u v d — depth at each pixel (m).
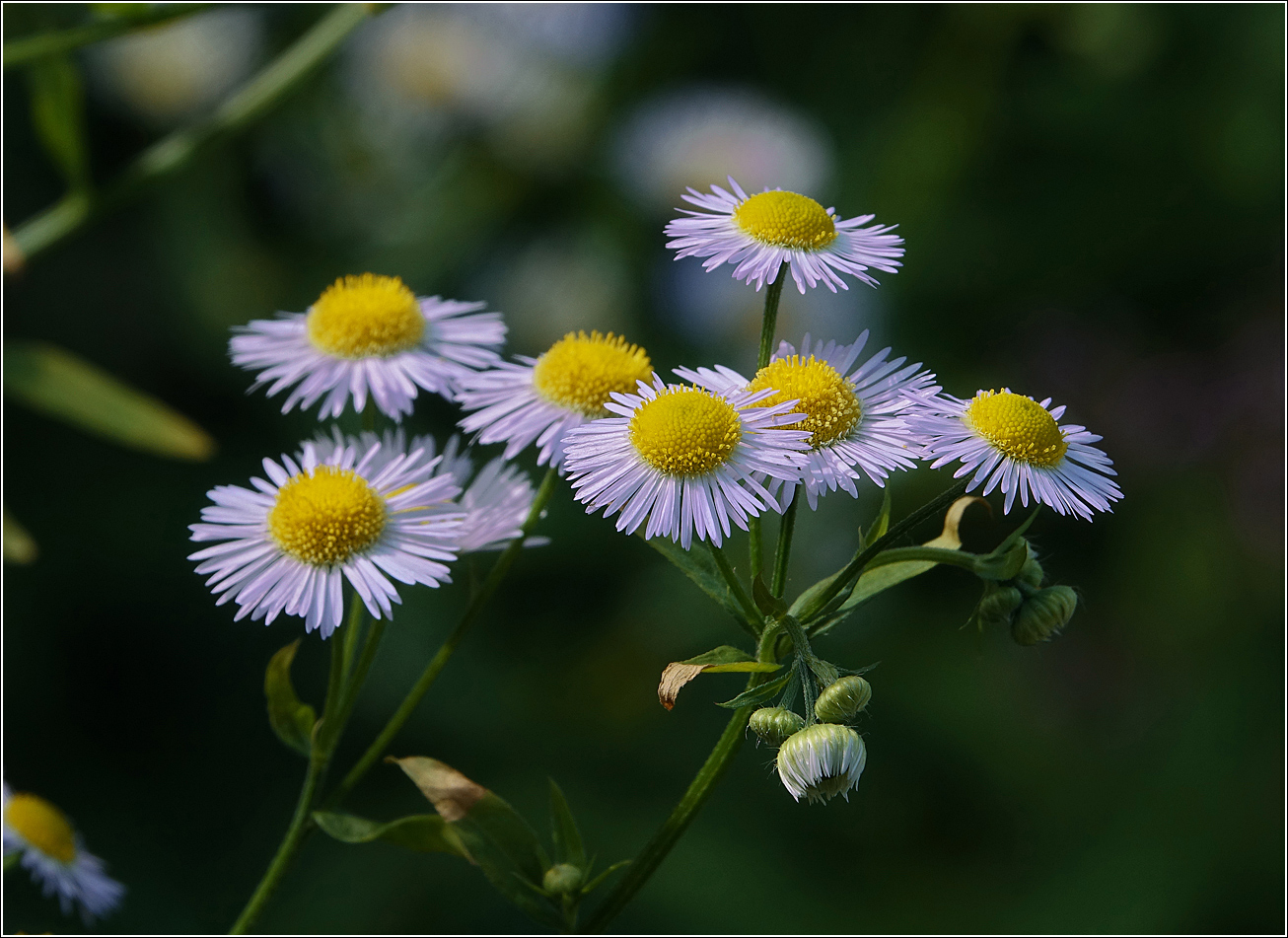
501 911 0.59
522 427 0.39
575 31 0.65
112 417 0.42
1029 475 0.37
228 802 0.64
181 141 0.43
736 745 0.38
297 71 0.43
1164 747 0.66
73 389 0.42
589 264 0.66
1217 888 0.59
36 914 0.54
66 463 0.67
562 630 0.65
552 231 0.68
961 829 0.62
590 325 0.65
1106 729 0.68
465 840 0.38
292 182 0.69
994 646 0.68
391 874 0.60
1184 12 0.68
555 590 0.65
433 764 0.38
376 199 0.68
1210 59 0.69
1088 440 0.38
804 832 0.61
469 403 0.39
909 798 0.63
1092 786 0.65
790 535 0.38
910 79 0.69
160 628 0.67
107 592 0.66
